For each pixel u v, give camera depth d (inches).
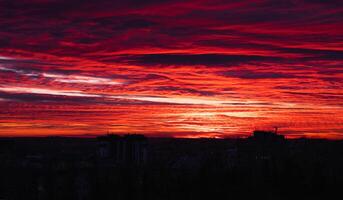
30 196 1867.6
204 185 1657.2
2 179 1972.2
